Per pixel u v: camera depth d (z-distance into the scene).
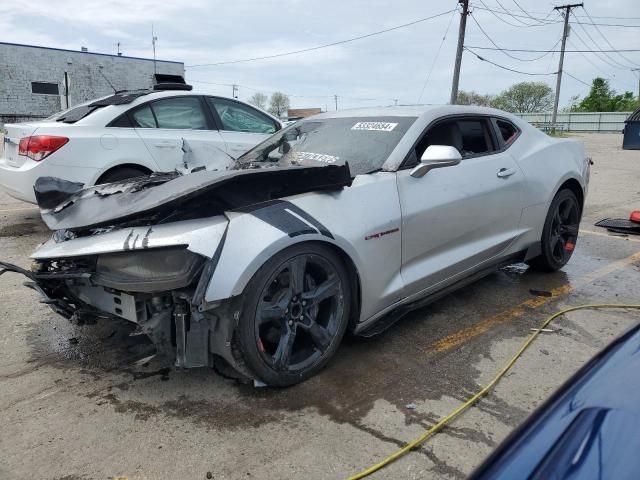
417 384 2.95
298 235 2.71
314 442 2.44
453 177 3.68
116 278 2.66
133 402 2.77
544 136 4.81
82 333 3.62
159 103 6.35
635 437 1.14
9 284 4.59
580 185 4.90
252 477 2.21
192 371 3.08
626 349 1.50
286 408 2.71
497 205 3.99
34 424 2.58
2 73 37.81
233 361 2.69
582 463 1.10
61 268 2.93
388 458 2.32
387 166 3.38
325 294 2.93
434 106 3.93
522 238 4.34
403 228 3.28
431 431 2.51
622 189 10.67
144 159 6.08
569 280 4.75
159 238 2.56
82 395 2.84
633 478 1.03
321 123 4.12
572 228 4.93
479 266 4.00
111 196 3.22
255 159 4.00
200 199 2.78
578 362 3.21
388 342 3.47
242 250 2.57
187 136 6.40
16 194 5.89
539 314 3.96
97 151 5.82
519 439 1.25
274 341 2.87
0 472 2.25
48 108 39.69
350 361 3.19
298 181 2.94
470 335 3.58
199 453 2.37
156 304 2.63
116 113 6.04
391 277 3.28
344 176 3.02
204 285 2.48
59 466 2.29
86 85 40.78
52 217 3.25
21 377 3.04
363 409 2.70
